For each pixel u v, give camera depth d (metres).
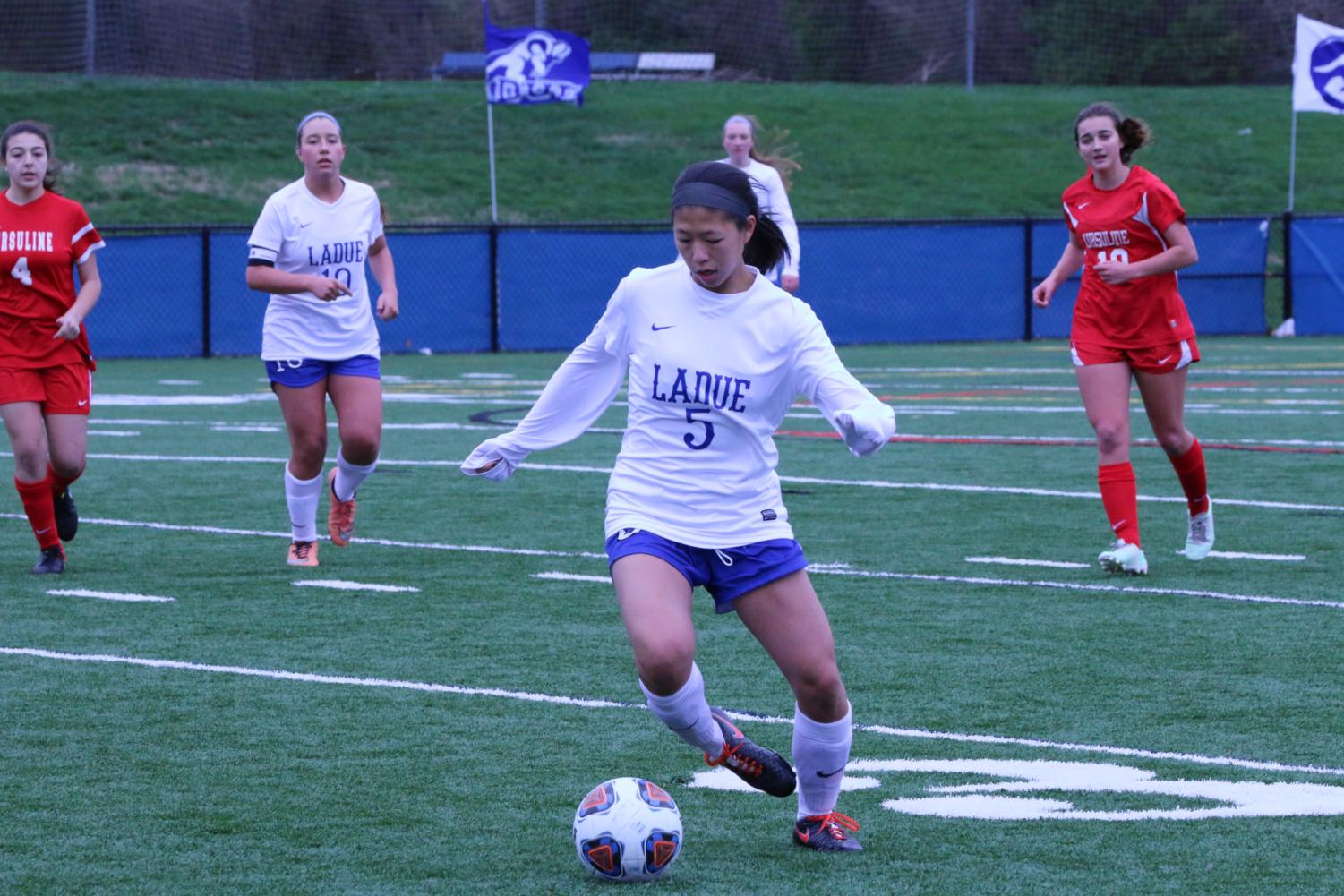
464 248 109.94
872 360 97.12
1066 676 22.16
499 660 23.45
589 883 14.01
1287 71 196.62
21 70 168.12
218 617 26.81
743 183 14.98
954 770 17.69
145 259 104.75
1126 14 198.75
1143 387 30.34
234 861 14.59
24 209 30.17
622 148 151.62
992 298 116.88
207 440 56.22
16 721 19.91
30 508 30.83
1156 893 13.60
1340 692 21.12
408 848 15.00
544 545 34.38
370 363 31.69
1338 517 37.06
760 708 20.53
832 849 14.93
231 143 145.50
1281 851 14.72
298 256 30.83
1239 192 147.75
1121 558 29.80
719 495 15.05
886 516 37.75
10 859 14.64
